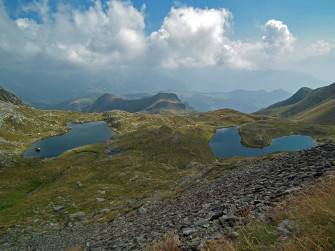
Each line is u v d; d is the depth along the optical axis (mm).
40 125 198375
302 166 15406
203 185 29469
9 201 53406
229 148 146250
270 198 9492
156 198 33188
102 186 60250
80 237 22750
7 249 24844
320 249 3209
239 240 5242
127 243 11359
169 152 118688
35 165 90125
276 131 182625
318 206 4543
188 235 7926
